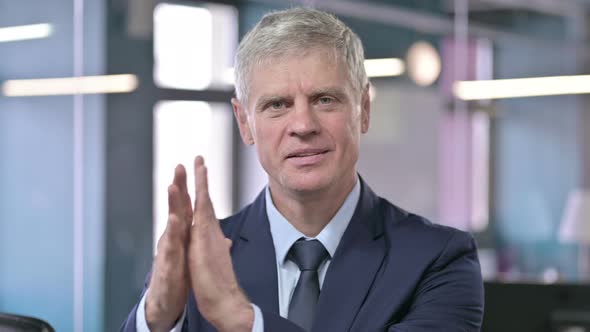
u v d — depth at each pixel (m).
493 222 7.51
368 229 1.71
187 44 5.38
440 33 7.05
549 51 7.77
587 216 7.78
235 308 1.41
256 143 1.64
